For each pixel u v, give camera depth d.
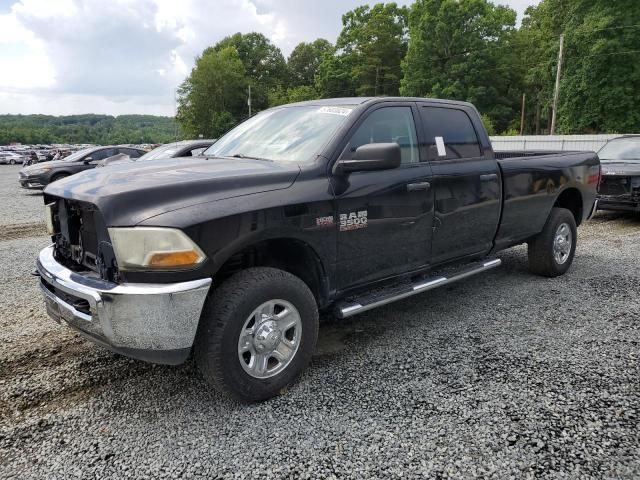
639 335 3.85
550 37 41.16
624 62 35.25
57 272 2.88
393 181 3.53
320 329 4.10
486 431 2.60
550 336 3.86
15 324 4.27
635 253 6.63
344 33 69.06
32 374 3.34
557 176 5.18
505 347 3.67
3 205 13.51
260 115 4.34
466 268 4.39
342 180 3.24
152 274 2.47
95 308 2.53
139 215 2.48
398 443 2.51
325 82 69.06
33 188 15.28
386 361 3.47
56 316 3.00
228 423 2.72
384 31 62.88
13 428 2.70
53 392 3.10
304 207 2.98
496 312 4.43
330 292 3.30
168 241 2.46
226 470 2.33
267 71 91.12
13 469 2.36
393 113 3.76
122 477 2.29
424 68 52.56
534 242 5.31
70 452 2.48
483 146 4.47
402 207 3.60
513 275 5.65
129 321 2.48
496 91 51.06
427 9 51.25
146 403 2.96
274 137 3.71
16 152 59.47
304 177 3.07
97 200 2.53
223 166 3.15
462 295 4.95
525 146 28.39
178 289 2.47
